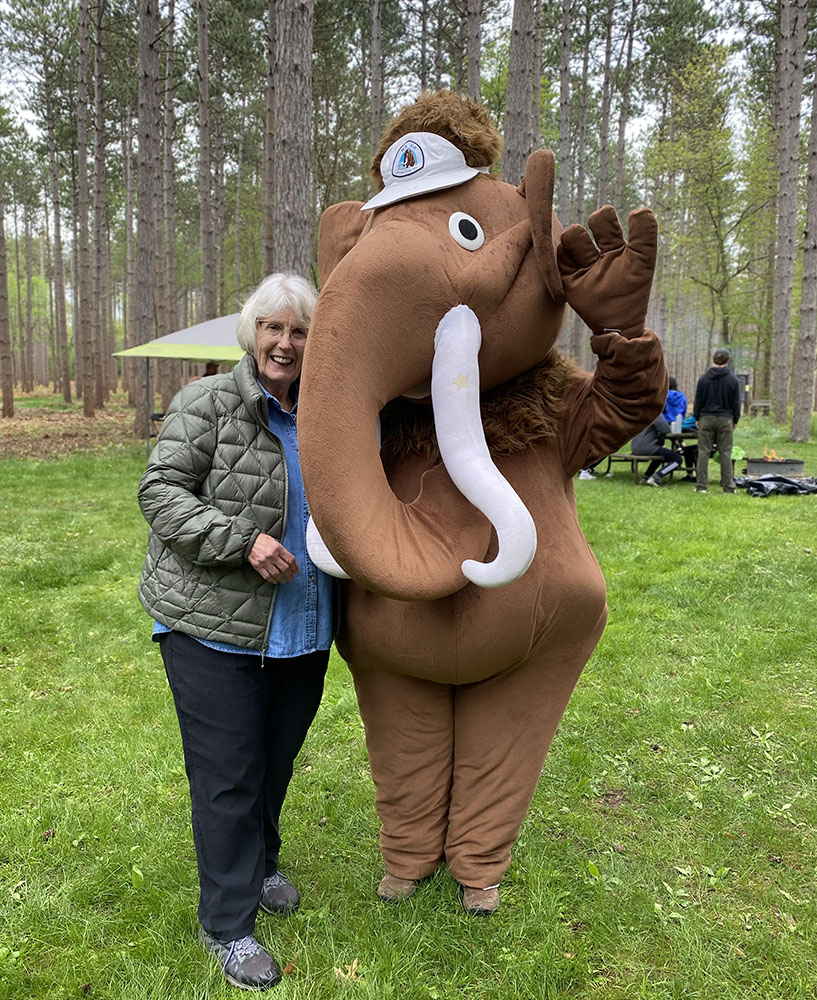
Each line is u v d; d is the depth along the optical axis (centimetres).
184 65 2470
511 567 180
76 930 245
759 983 225
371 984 220
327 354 179
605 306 196
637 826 305
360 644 229
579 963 229
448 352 185
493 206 204
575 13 2488
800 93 1675
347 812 313
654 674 445
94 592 629
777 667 452
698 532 792
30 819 307
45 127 2988
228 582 214
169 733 379
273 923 248
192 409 216
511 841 248
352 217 222
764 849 288
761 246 2597
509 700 234
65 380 2928
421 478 207
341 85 2620
